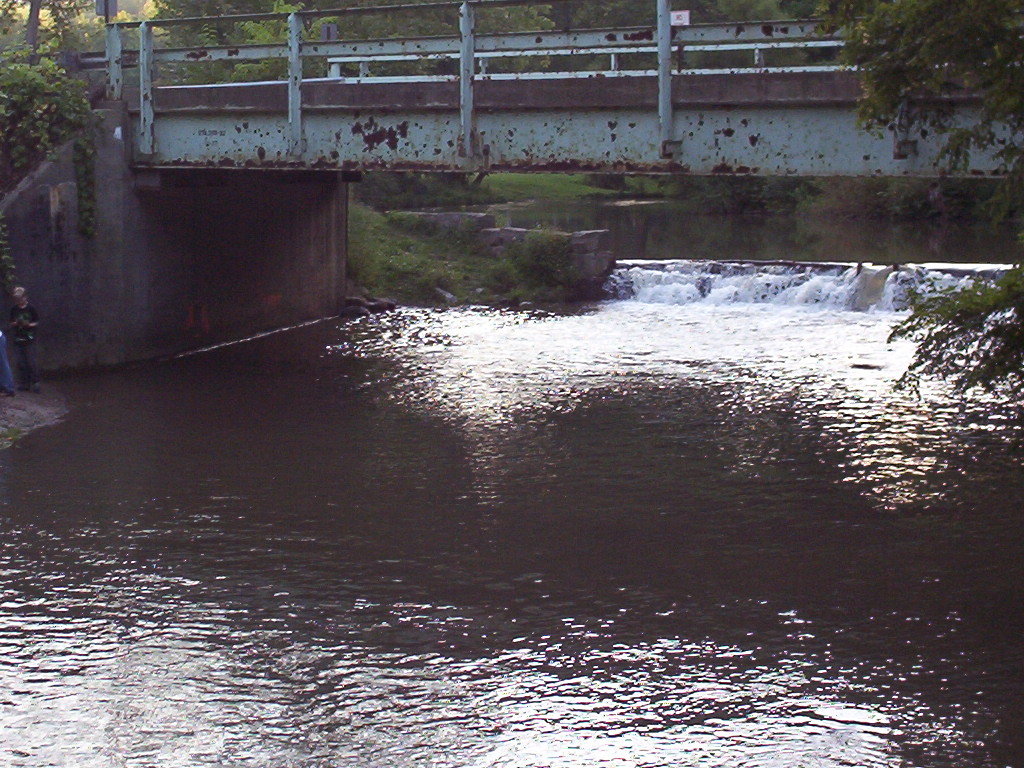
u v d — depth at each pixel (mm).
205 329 27828
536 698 11180
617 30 20047
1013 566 14281
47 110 24266
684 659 11953
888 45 13500
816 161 18562
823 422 21094
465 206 74500
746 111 18984
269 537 15375
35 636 12492
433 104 21516
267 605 13273
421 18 61250
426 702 11102
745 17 77500
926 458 18781
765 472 18156
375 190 70688
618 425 21031
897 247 50656
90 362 25062
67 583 13867
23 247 23812
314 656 12047
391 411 22062
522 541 15242
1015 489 17156
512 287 36844
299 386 24125
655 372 25609
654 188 94312
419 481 17766
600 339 29875
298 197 31016
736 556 14703
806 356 27406
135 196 25172
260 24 39781
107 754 10172
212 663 11891
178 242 26594
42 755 10148
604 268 37469
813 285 35125
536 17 71562
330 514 16281
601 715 10852
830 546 15023
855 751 10203
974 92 15234
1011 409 21734
